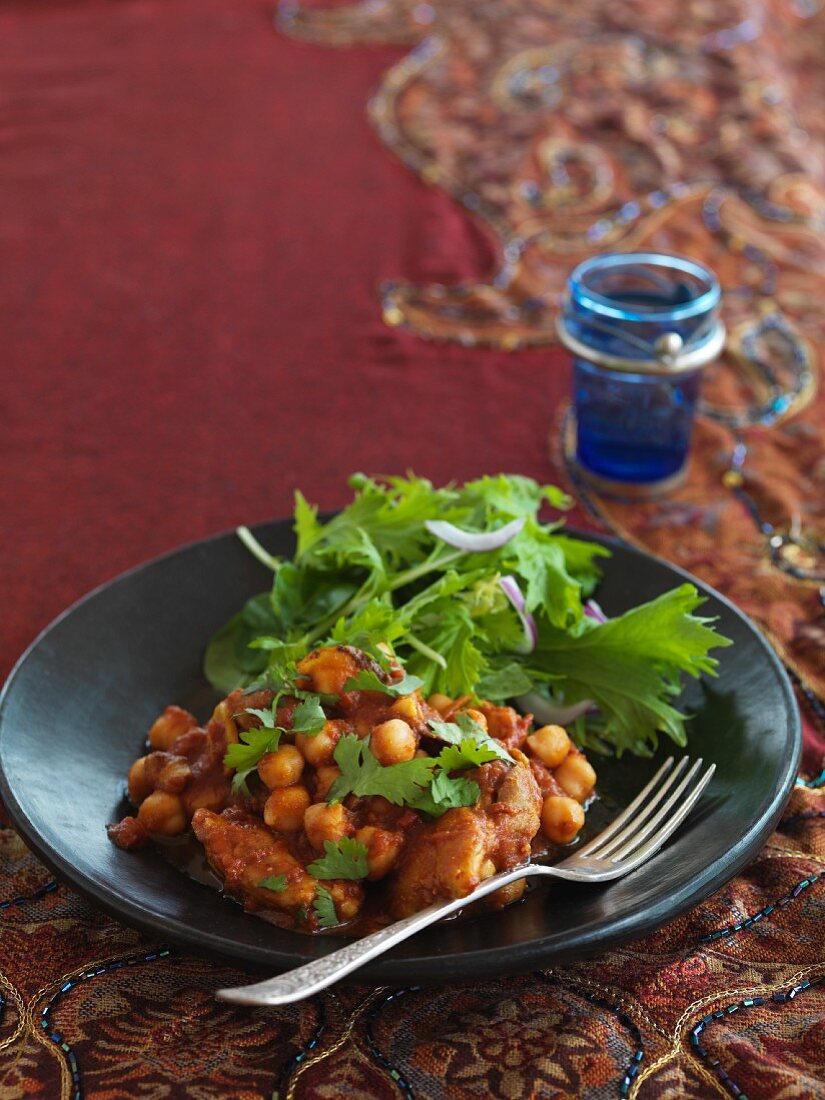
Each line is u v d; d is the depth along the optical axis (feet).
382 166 3.63
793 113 4.12
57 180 3.60
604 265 2.54
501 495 2.14
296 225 3.36
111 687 2.00
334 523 2.15
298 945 1.63
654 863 1.74
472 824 1.70
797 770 1.80
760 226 3.34
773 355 2.87
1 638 2.21
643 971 1.72
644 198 3.46
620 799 1.89
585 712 2.01
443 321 2.98
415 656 2.00
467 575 2.04
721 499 2.52
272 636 2.07
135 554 2.38
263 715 1.77
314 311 3.01
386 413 2.72
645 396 2.44
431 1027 1.66
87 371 2.84
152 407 2.74
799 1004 1.69
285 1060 1.62
